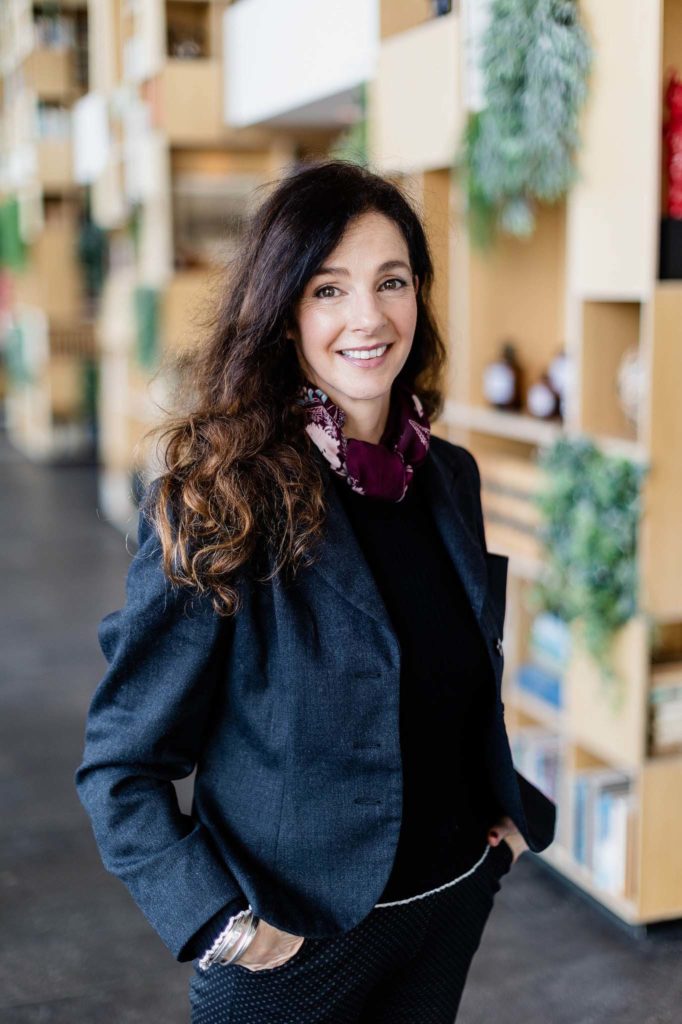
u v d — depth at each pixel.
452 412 3.67
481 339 3.67
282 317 1.35
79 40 9.34
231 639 1.31
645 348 2.71
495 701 1.45
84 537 7.47
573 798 3.14
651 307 2.67
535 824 1.54
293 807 1.31
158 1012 2.65
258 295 1.34
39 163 9.41
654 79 2.59
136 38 6.25
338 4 4.26
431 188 3.54
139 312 6.35
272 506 1.29
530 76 2.82
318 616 1.30
